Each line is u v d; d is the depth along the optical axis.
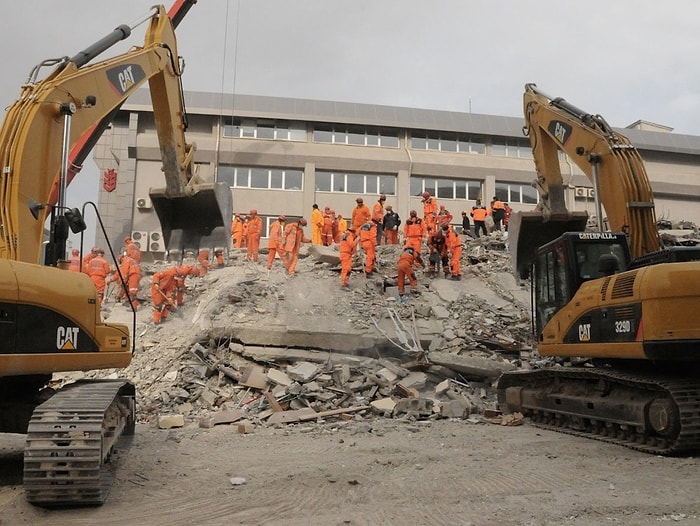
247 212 37.62
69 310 6.85
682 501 6.08
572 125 13.12
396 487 6.72
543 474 7.29
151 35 13.34
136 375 13.88
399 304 17.38
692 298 8.27
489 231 28.84
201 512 5.93
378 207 25.23
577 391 10.61
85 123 9.27
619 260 10.77
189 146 15.98
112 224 36.91
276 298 17.36
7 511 5.91
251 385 13.18
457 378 14.12
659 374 9.30
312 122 39.53
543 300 11.72
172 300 16.75
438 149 41.69
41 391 7.70
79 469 5.86
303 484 6.90
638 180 11.41
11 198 7.29
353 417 11.84
